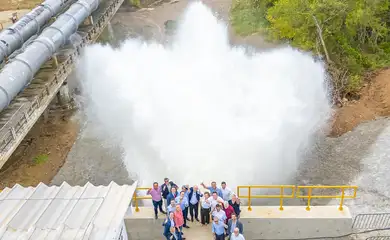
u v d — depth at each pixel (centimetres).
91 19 4166
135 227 1870
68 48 3678
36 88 3003
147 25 5519
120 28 5453
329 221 1864
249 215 1872
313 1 3638
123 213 1453
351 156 2627
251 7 4972
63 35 3338
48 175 2739
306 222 1866
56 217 1428
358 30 4122
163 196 1816
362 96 3338
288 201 2328
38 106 2747
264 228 1888
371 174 2420
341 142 2797
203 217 1762
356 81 3459
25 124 2523
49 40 3120
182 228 1773
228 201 1734
